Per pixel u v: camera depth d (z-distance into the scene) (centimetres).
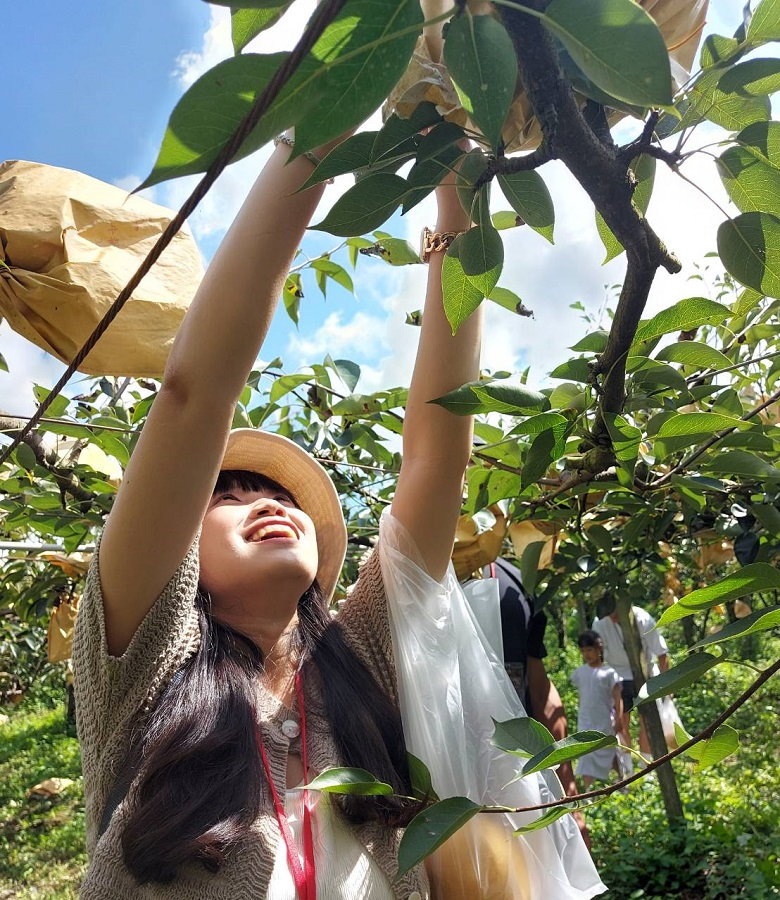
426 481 138
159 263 112
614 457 123
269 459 156
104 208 111
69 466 224
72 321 106
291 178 97
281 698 125
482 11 73
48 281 105
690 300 112
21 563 346
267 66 47
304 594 139
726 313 112
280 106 49
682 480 141
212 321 100
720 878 400
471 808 82
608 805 512
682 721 730
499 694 134
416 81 87
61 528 238
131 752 113
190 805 103
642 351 134
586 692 570
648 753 465
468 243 81
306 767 116
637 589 303
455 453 139
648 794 534
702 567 350
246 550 129
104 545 111
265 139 49
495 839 120
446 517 139
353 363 211
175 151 48
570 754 80
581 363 121
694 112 73
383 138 71
